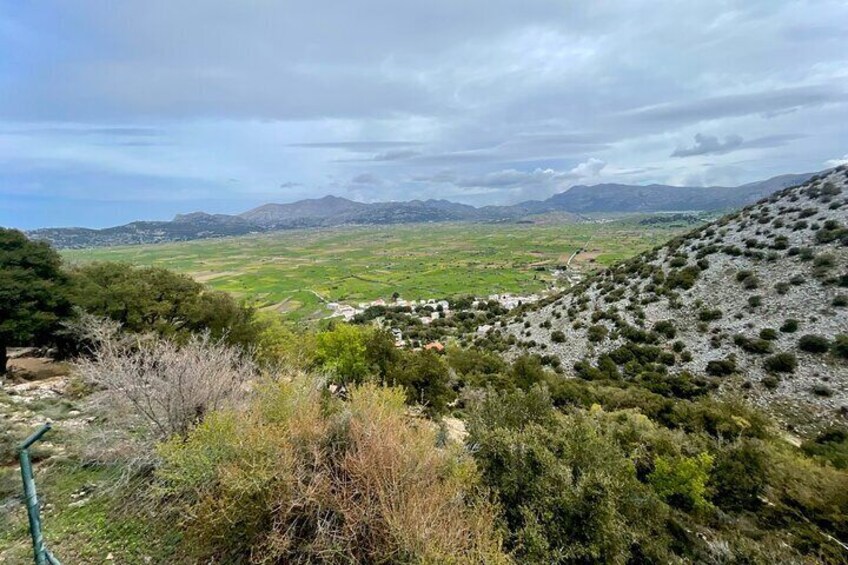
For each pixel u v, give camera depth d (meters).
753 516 10.01
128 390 6.89
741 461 11.14
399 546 4.46
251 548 4.73
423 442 6.11
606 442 8.48
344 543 4.76
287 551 4.70
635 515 7.85
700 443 12.80
